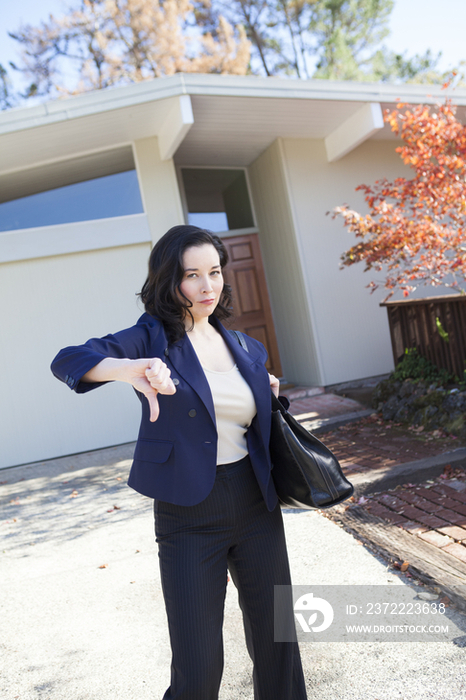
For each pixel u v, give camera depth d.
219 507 1.58
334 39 17.39
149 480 1.54
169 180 7.49
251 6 17.88
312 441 1.79
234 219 9.51
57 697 2.22
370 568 3.01
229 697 2.11
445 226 6.18
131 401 7.26
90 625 2.78
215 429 1.56
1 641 2.72
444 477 4.23
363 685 2.09
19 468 6.76
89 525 4.34
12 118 6.01
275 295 9.38
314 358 8.43
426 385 6.11
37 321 6.98
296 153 8.39
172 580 1.54
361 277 8.64
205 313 1.67
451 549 3.04
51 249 6.98
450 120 6.19
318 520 3.82
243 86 6.49
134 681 2.27
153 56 16.34
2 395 6.87
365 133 7.46
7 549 4.05
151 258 1.67
